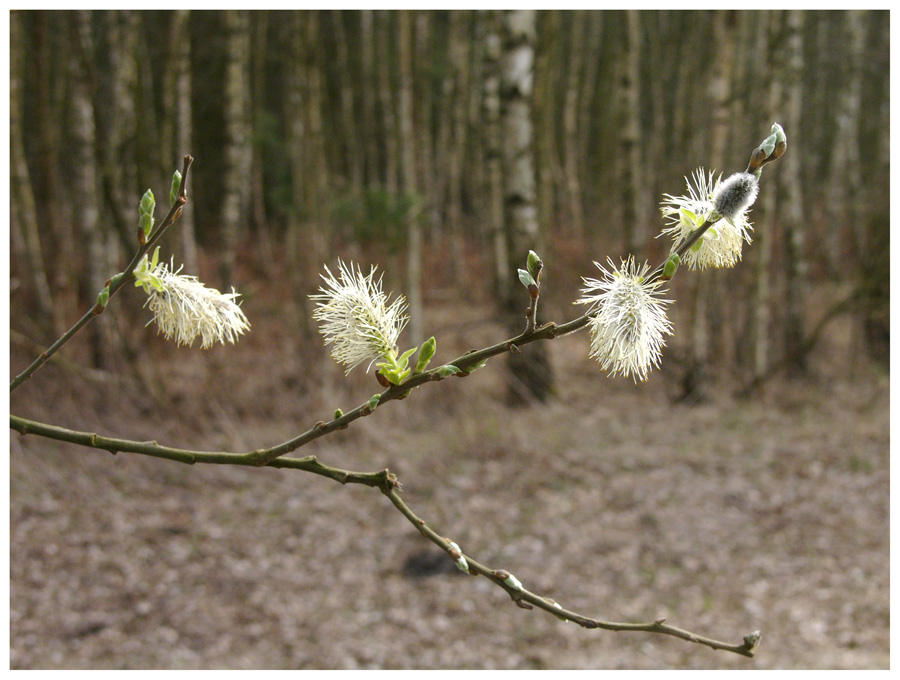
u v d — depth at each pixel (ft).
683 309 30.91
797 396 26.63
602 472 20.58
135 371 21.54
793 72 28.02
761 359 27.22
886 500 19.02
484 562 16.49
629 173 28.73
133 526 17.40
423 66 38.99
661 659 13.51
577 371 28.86
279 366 25.45
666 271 3.46
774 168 26.71
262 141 38.99
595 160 59.21
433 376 3.57
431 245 48.75
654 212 48.26
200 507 18.61
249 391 23.71
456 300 40.81
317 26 34.42
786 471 20.80
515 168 25.59
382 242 27.91
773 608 14.98
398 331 3.71
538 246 28.12
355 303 3.69
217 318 3.84
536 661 13.39
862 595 15.20
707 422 24.54
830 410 25.23
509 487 19.71
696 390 26.27
